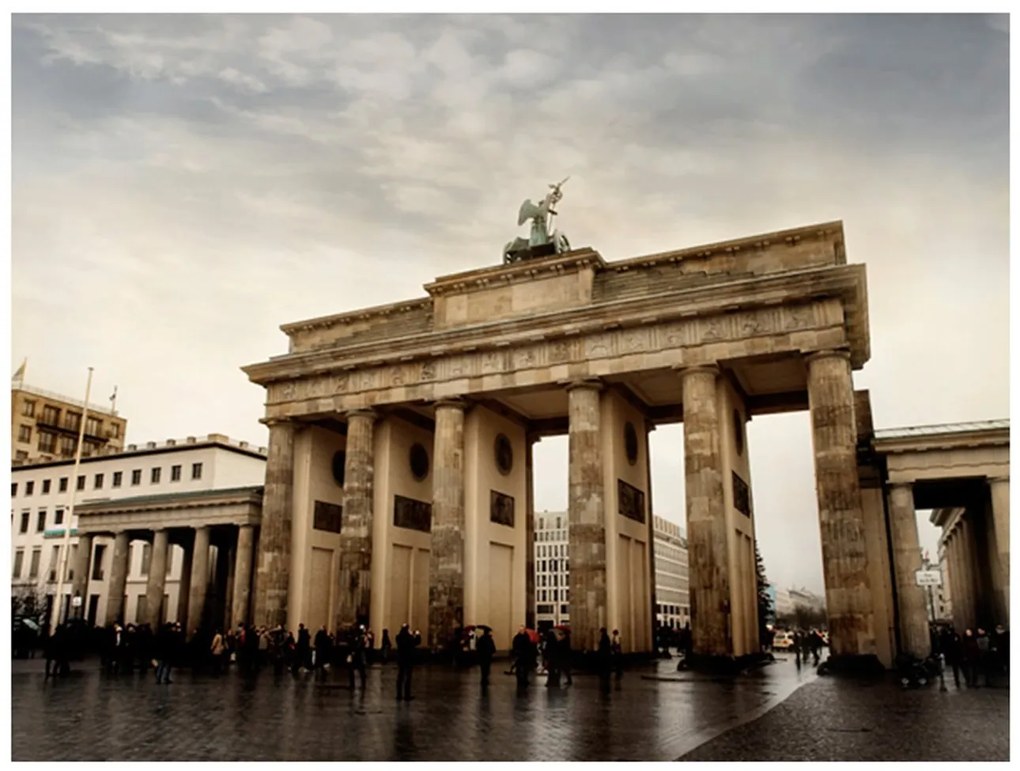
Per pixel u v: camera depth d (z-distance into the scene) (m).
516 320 59.25
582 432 56.75
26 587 111.62
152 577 80.94
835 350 50.44
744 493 60.62
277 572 66.62
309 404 68.00
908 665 37.59
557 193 67.19
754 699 31.53
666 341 55.25
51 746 20.12
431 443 74.31
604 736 21.59
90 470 114.94
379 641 63.75
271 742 20.75
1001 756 18.25
